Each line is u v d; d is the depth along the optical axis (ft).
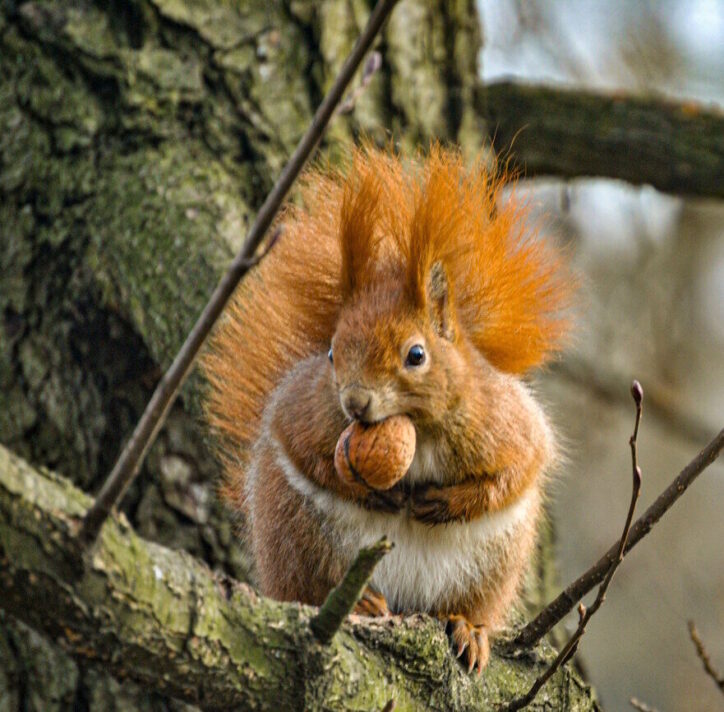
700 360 60.29
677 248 59.00
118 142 33.96
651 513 22.56
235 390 29.55
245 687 19.17
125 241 33.01
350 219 25.53
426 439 25.73
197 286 31.91
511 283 27.76
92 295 33.37
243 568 32.12
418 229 25.27
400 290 25.35
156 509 32.37
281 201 16.92
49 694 32.32
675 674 53.67
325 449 25.75
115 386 33.55
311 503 26.55
